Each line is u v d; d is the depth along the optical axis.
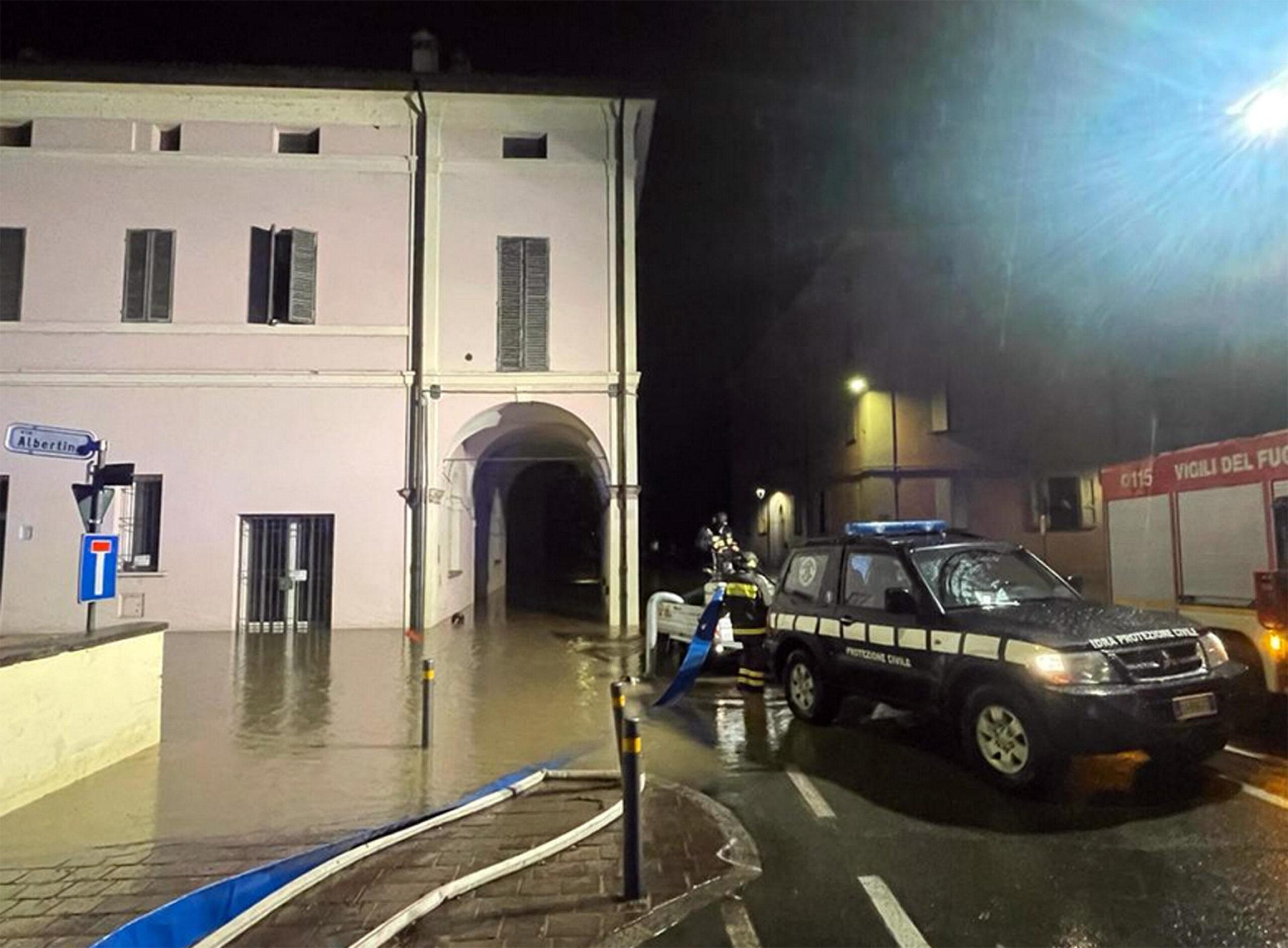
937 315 21.88
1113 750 5.07
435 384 15.21
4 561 14.41
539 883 4.27
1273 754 6.34
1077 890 4.09
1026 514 21.30
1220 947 3.53
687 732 7.59
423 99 15.45
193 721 8.03
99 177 15.12
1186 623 5.75
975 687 5.84
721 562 10.92
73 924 3.87
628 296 15.69
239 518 14.92
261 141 15.41
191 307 15.04
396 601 14.90
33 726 5.57
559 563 32.22
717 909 3.96
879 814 5.26
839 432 24.42
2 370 14.66
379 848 4.70
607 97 15.66
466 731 7.62
